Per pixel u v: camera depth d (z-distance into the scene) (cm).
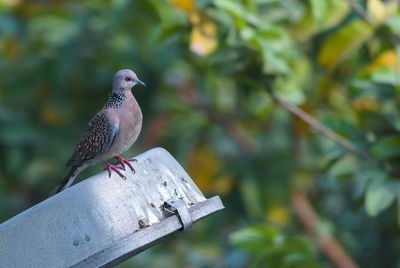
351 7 1034
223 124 1359
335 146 1014
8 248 623
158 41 1045
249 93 1142
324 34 1158
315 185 1391
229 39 971
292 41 1099
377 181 937
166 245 1374
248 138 1336
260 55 983
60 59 1264
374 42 1101
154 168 707
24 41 1313
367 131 1008
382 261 1349
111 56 1281
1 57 1333
